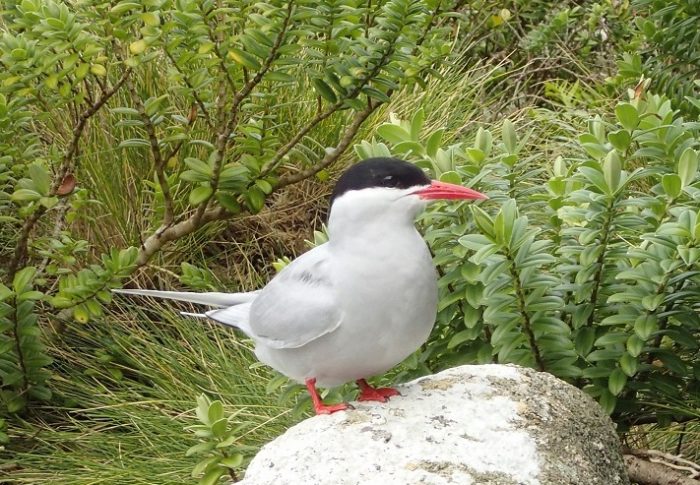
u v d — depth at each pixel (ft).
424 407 11.15
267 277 20.35
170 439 16.75
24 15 15.23
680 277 12.55
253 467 10.80
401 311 10.89
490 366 11.99
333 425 10.91
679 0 18.30
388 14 15.39
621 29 24.20
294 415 13.89
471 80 23.97
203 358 18.15
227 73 15.78
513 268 12.62
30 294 16.21
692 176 12.57
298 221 21.26
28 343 17.03
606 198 12.62
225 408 16.70
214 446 12.71
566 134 21.98
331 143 21.07
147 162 20.39
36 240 17.47
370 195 10.89
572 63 25.18
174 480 15.55
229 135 16.26
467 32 25.21
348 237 10.98
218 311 12.94
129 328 19.11
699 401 13.87
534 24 26.32
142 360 18.61
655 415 14.16
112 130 20.27
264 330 11.64
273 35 15.11
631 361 13.01
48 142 20.29
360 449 10.51
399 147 14.12
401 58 15.94
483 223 12.42
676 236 12.26
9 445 17.31
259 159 17.10
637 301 12.66
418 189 10.93
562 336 13.25
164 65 20.35
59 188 16.83
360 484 10.13
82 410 17.37
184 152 20.01
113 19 15.02
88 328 19.03
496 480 10.23
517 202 14.94
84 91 17.69
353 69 15.89
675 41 18.81
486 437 10.71
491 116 23.12
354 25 15.35
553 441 10.85
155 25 14.73
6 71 16.38
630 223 12.85
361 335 10.94
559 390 11.69
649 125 13.43
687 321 13.00
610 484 11.27
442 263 13.44
